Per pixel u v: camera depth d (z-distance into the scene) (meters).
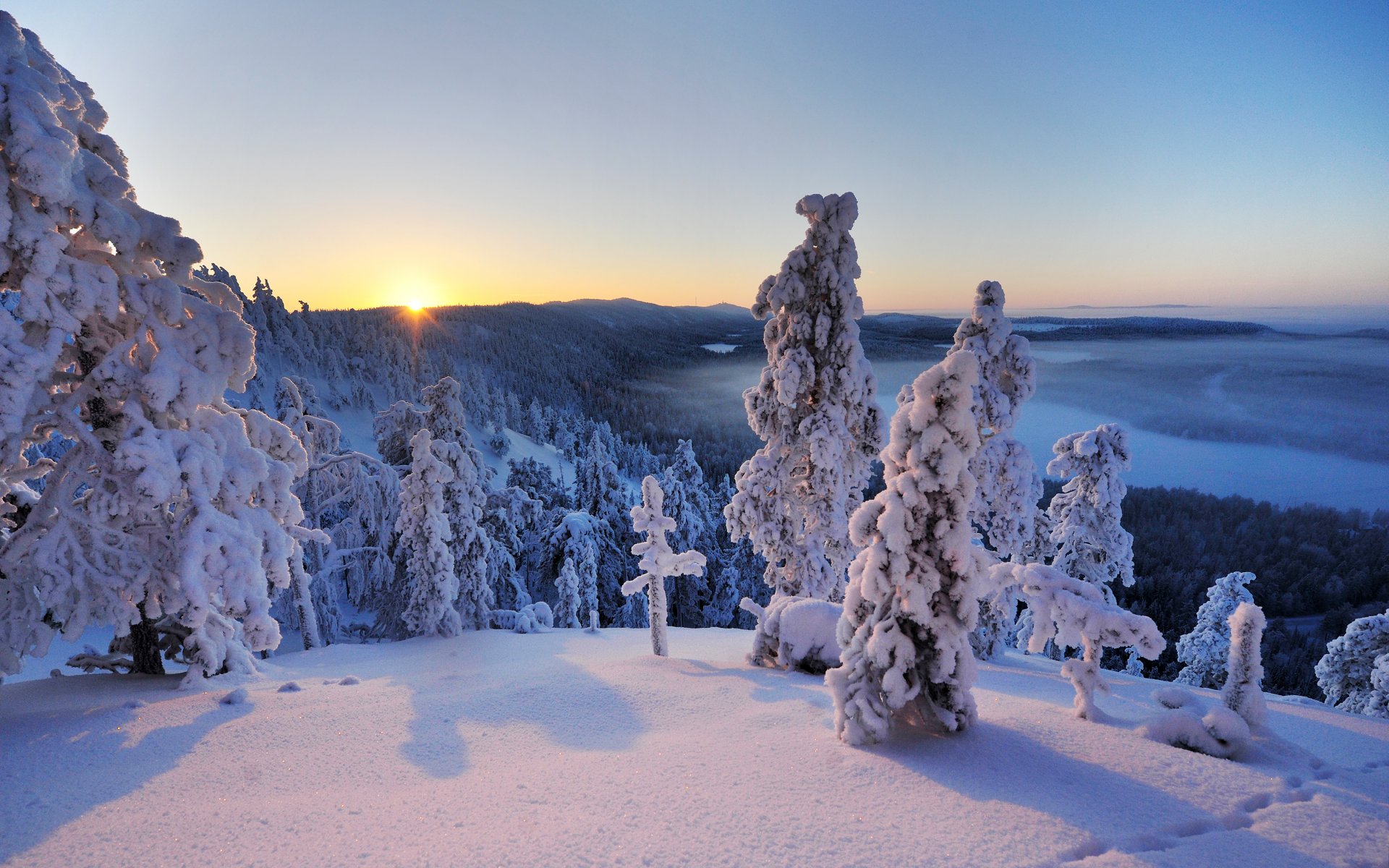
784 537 17.42
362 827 5.27
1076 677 7.56
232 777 6.49
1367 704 20.73
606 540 42.66
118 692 10.30
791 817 5.27
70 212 9.58
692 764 6.47
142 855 4.94
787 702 8.88
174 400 10.02
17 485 10.74
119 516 10.07
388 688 10.53
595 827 5.17
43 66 9.65
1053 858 4.61
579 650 17.33
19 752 7.19
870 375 16.72
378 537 23.70
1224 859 4.62
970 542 7.18
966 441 7.16
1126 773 5.98
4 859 4.93
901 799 5.54
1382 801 5.51
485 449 88.31
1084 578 22.70
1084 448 21.88
